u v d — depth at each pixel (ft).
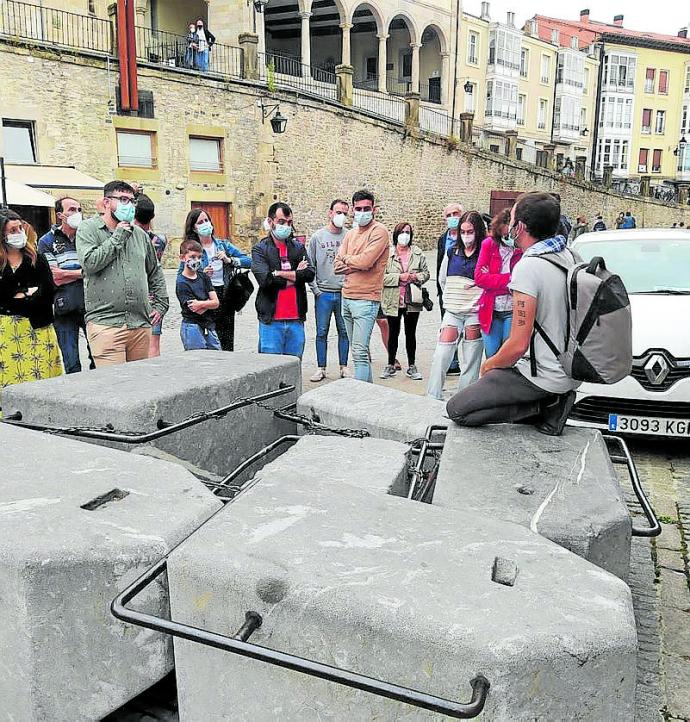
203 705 5.95
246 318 43.06
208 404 11.51
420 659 4.97
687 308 18.61
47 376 16.87
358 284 21.81
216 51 88.22
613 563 7.79
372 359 30.63
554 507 7.93
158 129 74.79
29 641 5.99
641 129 212.84
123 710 6.97
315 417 13.33
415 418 12.45
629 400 17.34
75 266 20.51
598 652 4.99
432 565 5.78
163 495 7.34
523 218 10.56
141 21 93.76
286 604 5.35
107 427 10.32
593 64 199.31
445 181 111.65
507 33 167.32
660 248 22.22
